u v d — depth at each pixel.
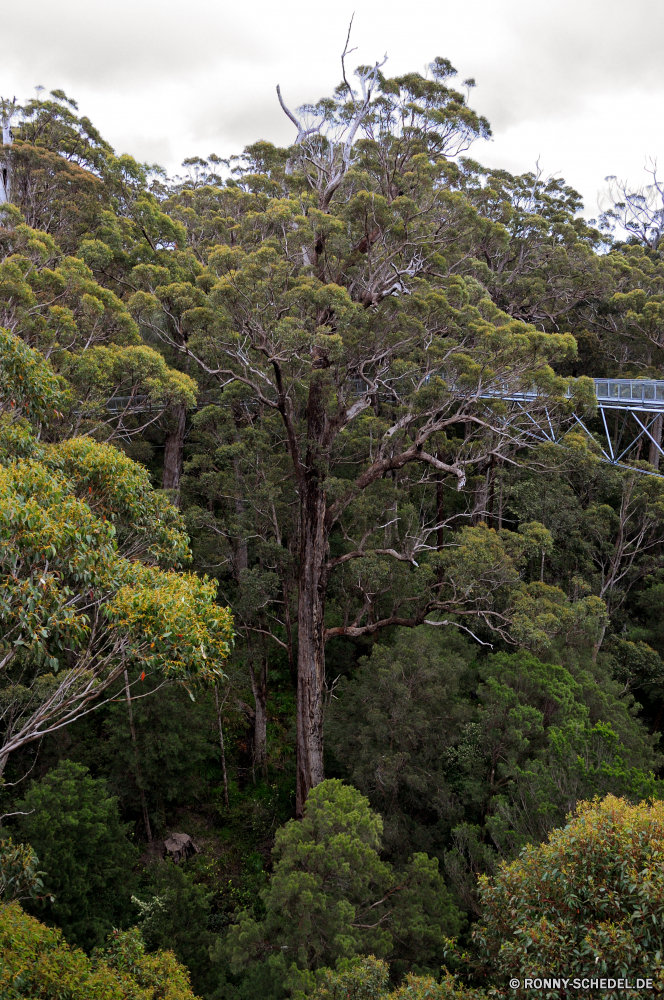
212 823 23.91
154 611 8.53
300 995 11.96
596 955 7.11
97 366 17.56
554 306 39.88
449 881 18.03
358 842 14.41
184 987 11.18
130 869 19.31
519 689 20.41
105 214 27.08
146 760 21.33
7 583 7.90
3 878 10.80
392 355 23.61
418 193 21.33
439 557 21.41
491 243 29.69
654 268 46.88
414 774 19.73
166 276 22.97
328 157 23.19
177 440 28.94
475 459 22.62
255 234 20.94
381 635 28.22
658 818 8.01
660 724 29.91
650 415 37.81
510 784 17.75
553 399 19.64
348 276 21.59
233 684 25.89
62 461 10.79
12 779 20.33
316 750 21.55
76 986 9.17
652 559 31.06
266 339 18.78
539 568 30.45
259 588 23.47
